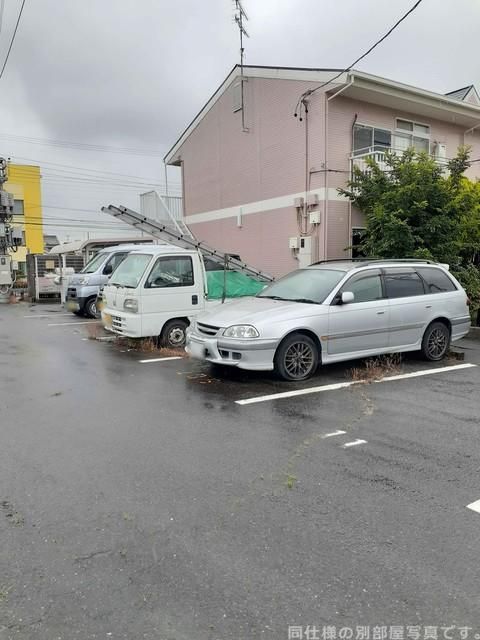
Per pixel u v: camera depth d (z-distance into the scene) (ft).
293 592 8.09
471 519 10.36
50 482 12.00
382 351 23.65
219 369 23.68
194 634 7.22
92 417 16.85
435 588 8.17
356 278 23.25
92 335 34.19
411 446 14.33
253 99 53.62
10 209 66.44
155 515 10.48
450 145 56.49
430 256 35.94
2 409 17.76
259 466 12.91
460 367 24.44
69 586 8.27
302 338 21.31
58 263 63.87
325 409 17.69
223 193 60.03
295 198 48.93
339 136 46.70
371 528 10.00
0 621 7.48
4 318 45.39
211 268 33.81
